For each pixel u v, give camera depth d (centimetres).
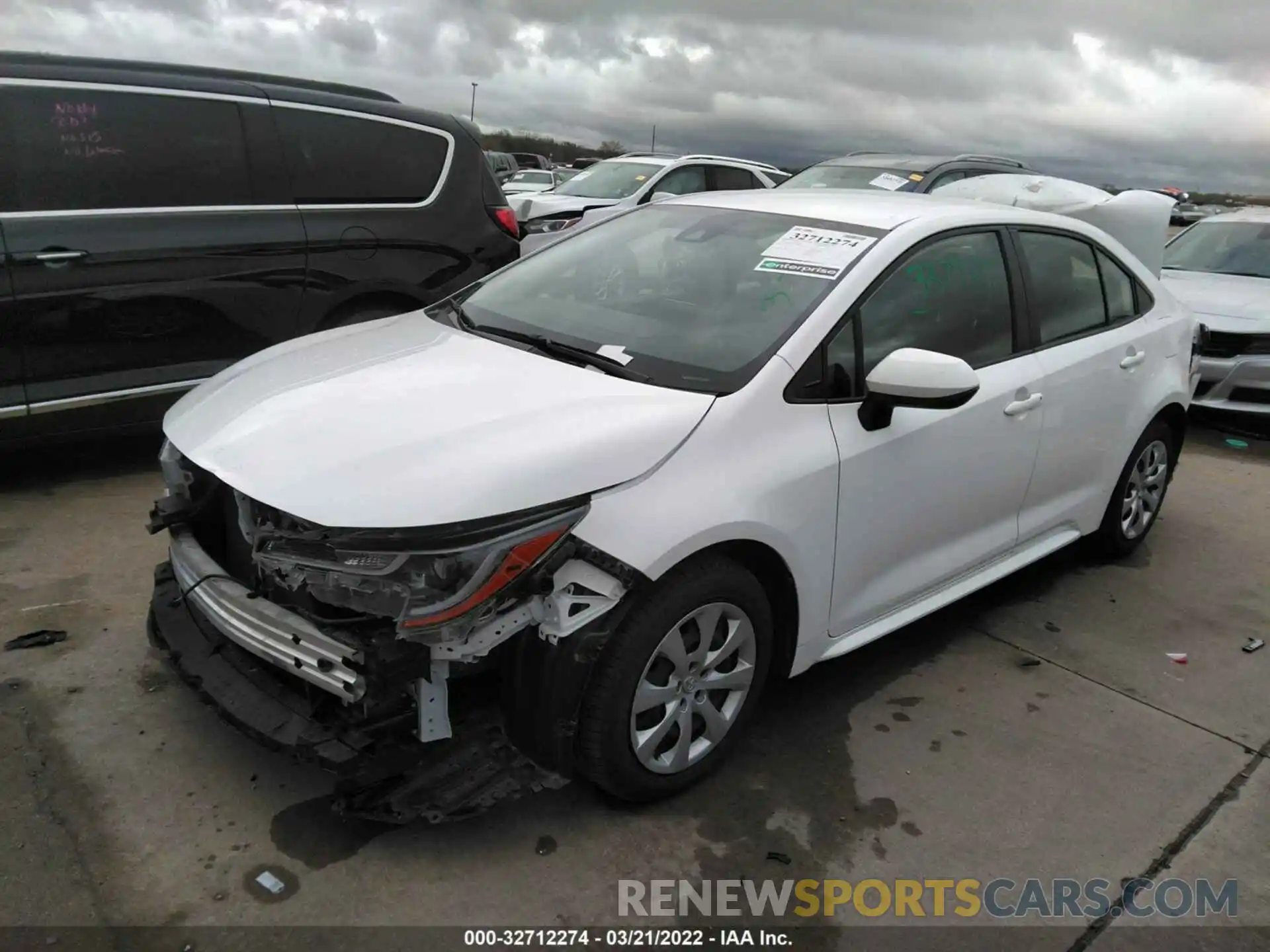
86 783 264
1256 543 509
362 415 256
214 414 278
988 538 364
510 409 256
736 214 358
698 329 300
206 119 486
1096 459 412
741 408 268
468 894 238
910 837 270
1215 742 327
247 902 230
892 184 871
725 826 268
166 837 247
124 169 462
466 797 235
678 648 256
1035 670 365
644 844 259
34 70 443
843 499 289
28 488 467
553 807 269
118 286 458
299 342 341
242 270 494
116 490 472
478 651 223
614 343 299
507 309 344
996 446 345
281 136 508
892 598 327
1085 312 403
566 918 233
